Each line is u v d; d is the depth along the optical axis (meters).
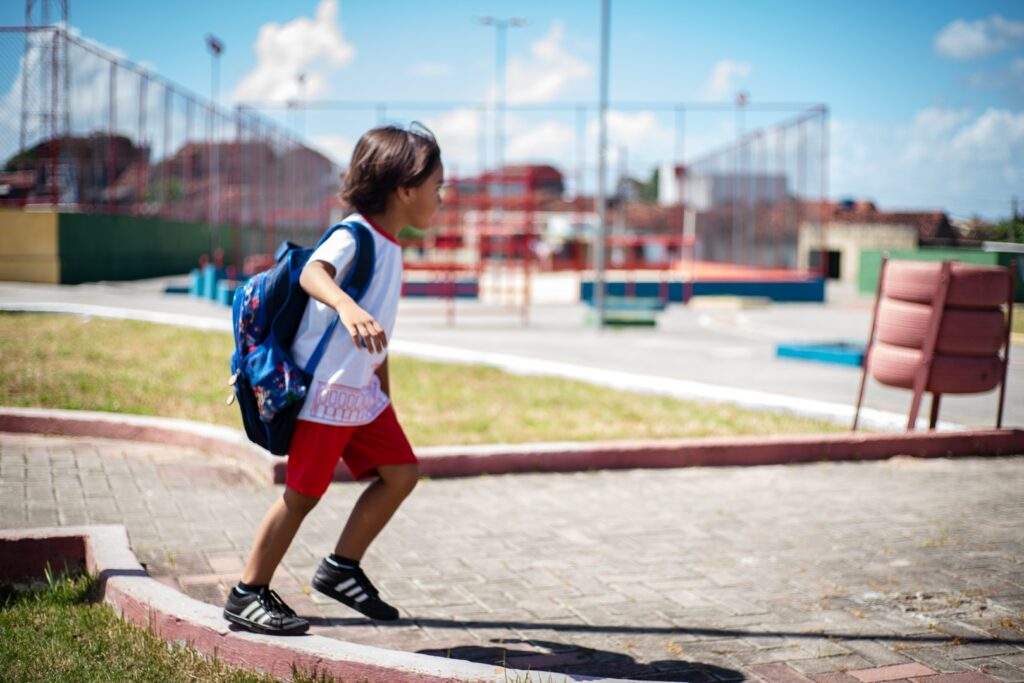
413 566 4.12
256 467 5.61
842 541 4.65
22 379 7.77
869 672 3.09
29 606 3.27
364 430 3.03
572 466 6.11
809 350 12.95
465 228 21.50
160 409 7.01
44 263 19.94
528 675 2.65
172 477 5.41
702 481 5.94
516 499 5.37
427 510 5.07
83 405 6.88
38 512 4.57
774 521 5.01
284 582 3.84
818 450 6.60
